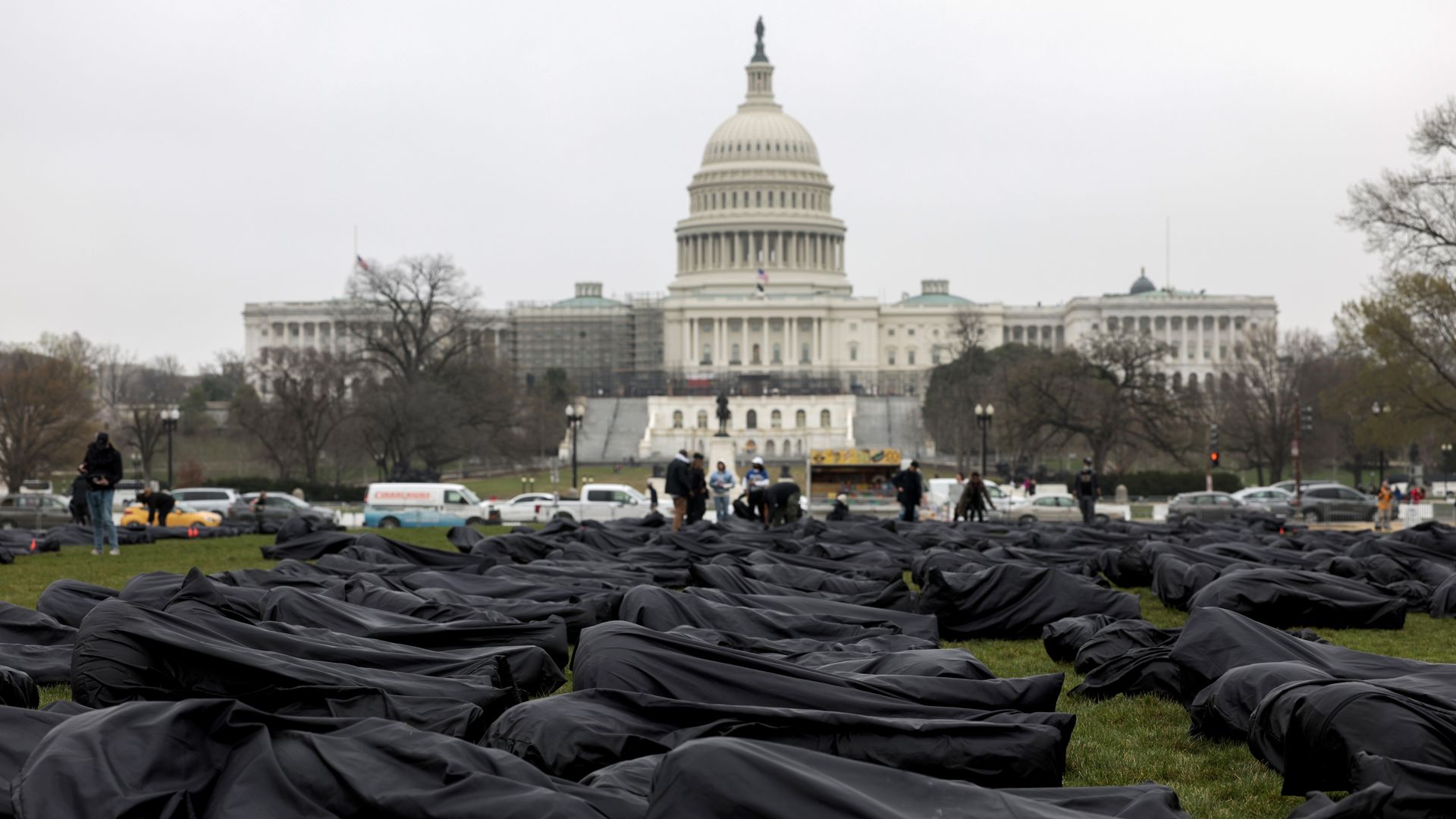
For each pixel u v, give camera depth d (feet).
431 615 58.34
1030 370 345.31
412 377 368.89
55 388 331.77
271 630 46.65
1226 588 71.31
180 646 41.65
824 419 603.26
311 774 31.12
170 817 30.17
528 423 447.42
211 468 431.84
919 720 37.50
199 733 32.78
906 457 526.16
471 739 39.37
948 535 119.55
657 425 597.93
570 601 65.26
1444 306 236.84
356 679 41.81
